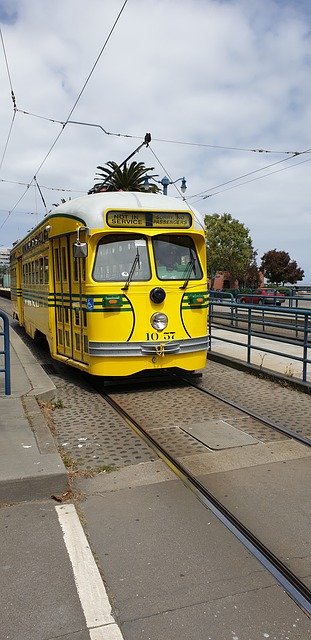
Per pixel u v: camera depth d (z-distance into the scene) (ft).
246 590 10.71
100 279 26.99
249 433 20.76
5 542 12.66
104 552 12.18
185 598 10.47
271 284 206.59
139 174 109.91
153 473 16.72
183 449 19.01
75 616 9.97
